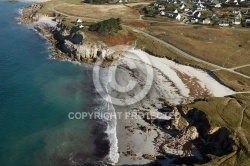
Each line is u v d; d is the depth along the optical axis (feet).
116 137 286.46
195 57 455.63
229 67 425.69
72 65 437.17
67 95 354.33
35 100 339.77
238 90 370.12
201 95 359.05
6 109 319.06
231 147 250.37
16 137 279.08
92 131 294.05
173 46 488.02
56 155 261.03
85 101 343.26
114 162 255.70
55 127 297.33
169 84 383.65
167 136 288.51
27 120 304.71
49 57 460.14
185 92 365.81
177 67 431.02
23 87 365.20
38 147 268.62
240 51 472.85
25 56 457.68
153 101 346.74
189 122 299.38
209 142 276.62
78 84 381.40
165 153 266.77
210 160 235.81
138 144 277.64
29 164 248.73
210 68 422.41
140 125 304.50
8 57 448.65
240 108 309.42
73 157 259.80
